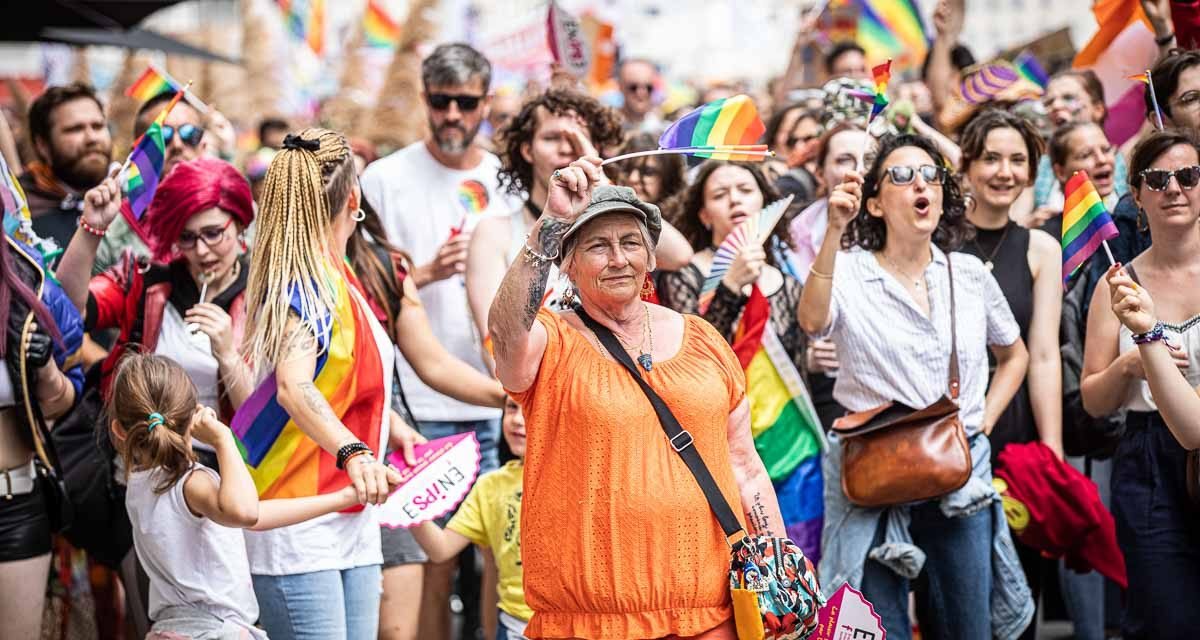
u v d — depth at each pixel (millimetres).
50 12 28125
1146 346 17703
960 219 20328
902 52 35406
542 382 14367
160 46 30109
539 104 22438
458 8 48969
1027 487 20234
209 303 17984
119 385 16562
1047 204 27609
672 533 14102
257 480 16734
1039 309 21562
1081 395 20094
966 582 18953
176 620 16438
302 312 16484
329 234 17062
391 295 18891
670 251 19797
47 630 21234
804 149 28562
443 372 19266
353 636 17375
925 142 19703
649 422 14227
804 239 24516
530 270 13586
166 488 16453
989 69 28797
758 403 20656
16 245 18500
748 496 15156
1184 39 23234
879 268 19406
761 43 59719
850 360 19391
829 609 15852
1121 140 27031
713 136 15516
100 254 23516
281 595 16844
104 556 19766
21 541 17906
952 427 18656
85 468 19469
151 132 19875
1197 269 19031
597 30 39125
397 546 20500
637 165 24562
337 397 16703
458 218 25031
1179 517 19047
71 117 24422
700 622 14172
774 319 22297
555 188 13414
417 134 43344
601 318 14633
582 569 14070
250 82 50688
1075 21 61469
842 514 19297
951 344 19188
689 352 14719
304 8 49219
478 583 27297
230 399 17797
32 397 17953
